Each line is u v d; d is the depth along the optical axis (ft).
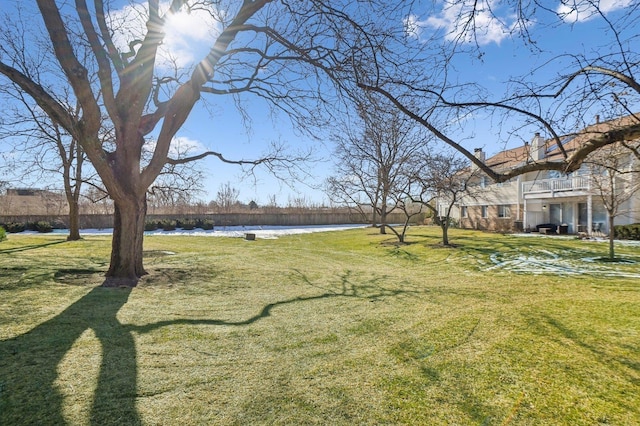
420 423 8.51
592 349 13.26
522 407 9.25
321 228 118.11
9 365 11.00
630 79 7.00
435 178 47.60
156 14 23.54
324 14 18.01
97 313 16.98
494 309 19.35
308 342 14.14
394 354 12.92
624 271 31.86
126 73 23.77
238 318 17.37
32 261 32.68
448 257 43.73
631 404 9.39
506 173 7.43
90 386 9.89
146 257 41.50
